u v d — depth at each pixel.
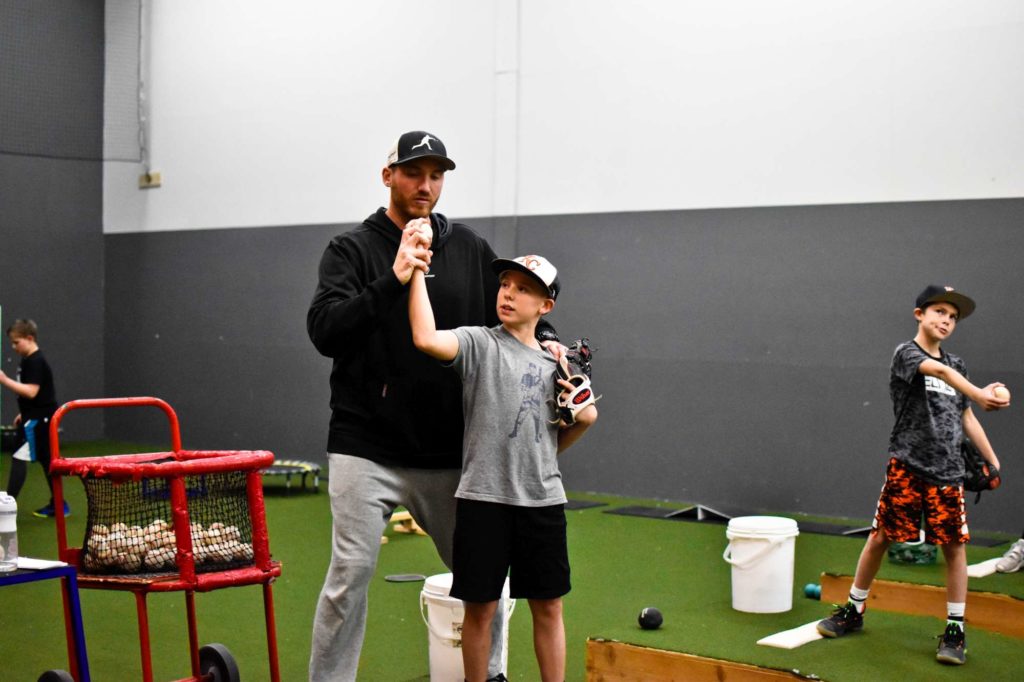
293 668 4.84
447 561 3.84
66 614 3.51
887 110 8.73
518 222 10.62
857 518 8.84
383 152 11.62
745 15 9.37
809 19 9.05
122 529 3.70
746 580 5.64
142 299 13.92
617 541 7.92
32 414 8.45
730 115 9.45
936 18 8.50
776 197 9.23
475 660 3.51
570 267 10.31
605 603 6.02
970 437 4.96
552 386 3.55
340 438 3.57
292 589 6.42
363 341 3.55
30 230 13.74
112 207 14.22
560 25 10.35
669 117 9.76
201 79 13.21
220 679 3.97
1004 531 8.15
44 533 8.04
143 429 14.01
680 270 9.72
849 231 8.91
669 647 4.55
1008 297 8.24
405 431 3.57
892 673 4.46
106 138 14.16
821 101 9.02
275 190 12.55
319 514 9.12
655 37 9.82
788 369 9.18
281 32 12.42
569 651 5.07
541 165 10.48
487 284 3.90
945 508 4.70
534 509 3.47
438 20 11.14
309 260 12.30
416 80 11.31
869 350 8.81
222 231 13.07
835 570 6.71
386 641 5.25
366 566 3.52
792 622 5.41
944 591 5.49
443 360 3.40
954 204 8.45
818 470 9.03
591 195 10.19
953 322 4.89
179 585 3.59
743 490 9.39
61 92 13.85
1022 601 5.16
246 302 12.87
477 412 3.46
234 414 13.00
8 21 13.37
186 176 13.41
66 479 11.08
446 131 11.09
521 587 3.51
